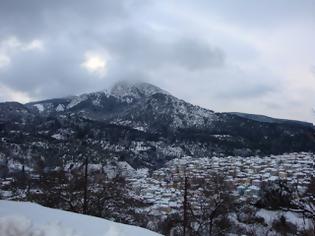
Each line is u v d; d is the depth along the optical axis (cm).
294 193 1591
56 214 783
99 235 626
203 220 2591
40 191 2275
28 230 580
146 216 2580
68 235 591
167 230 2408
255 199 3688
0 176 3703
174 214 2745
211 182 3838
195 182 3688
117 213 2303
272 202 3089
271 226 2859
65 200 2159
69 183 2234
